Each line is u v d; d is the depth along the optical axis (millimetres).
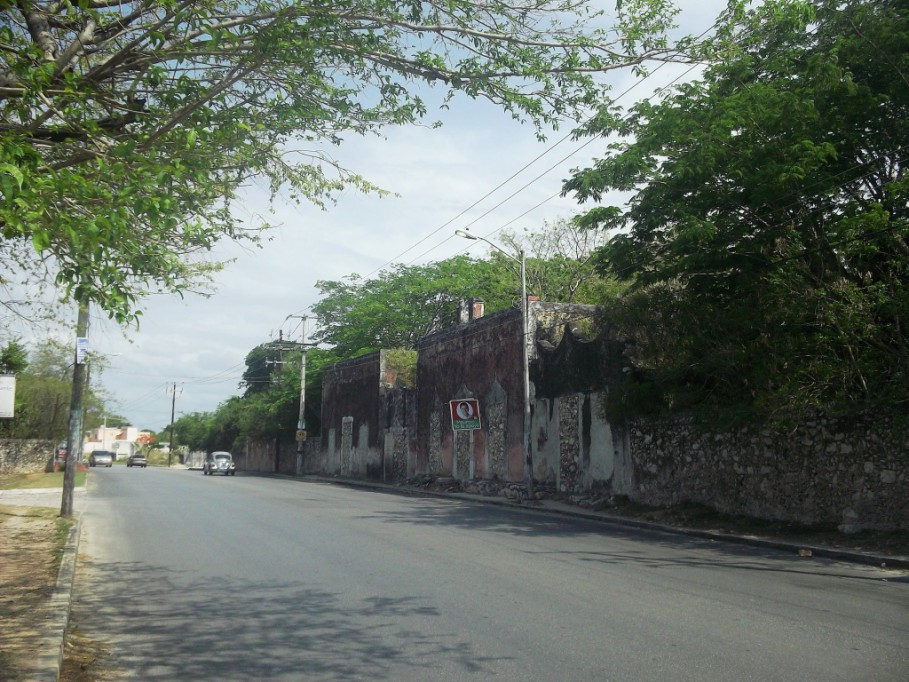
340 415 49219
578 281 40969
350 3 7863
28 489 27922
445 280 48562
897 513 13742
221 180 8547
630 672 5770
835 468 15008
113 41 8117
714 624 7320
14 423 40844
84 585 9484
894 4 15312
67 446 17047
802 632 7023
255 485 34156
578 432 24047
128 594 8938
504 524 17422
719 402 18078
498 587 9203
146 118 7539
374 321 48844
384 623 7391
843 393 15070
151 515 18281
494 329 30281
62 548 12047
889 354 14547
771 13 8211
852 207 15234
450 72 8188
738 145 15555
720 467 17938
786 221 15758
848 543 13578
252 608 8117
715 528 16578
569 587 9234
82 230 5855
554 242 42500
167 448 128500
